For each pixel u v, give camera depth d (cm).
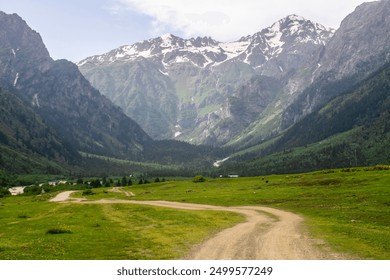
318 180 13425
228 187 16525
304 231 5325
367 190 9569
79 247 4441
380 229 5291
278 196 10988
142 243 4659
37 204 13400
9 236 5672
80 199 16375
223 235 5228
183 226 6400
